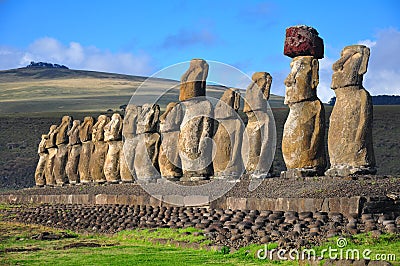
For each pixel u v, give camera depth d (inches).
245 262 823.1
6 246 1109.7
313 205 973.2
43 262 921.5
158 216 1226.0
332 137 1168.8
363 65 1155.9
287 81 1214.3
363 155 1144.8
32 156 3248.0
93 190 1609.3
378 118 2925.7
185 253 932.0
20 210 1596.9
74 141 1900.8
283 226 929.5
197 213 1168.2
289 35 1237.1
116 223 1272.1
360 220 895.7
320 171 1202.0
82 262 906.1
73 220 1379.2
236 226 1000.2
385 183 1030.4
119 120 1689.2
